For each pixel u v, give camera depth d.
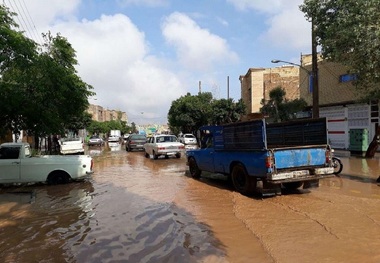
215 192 10.18
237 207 8.06
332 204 8.06
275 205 8.22
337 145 27.95
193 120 52.78
